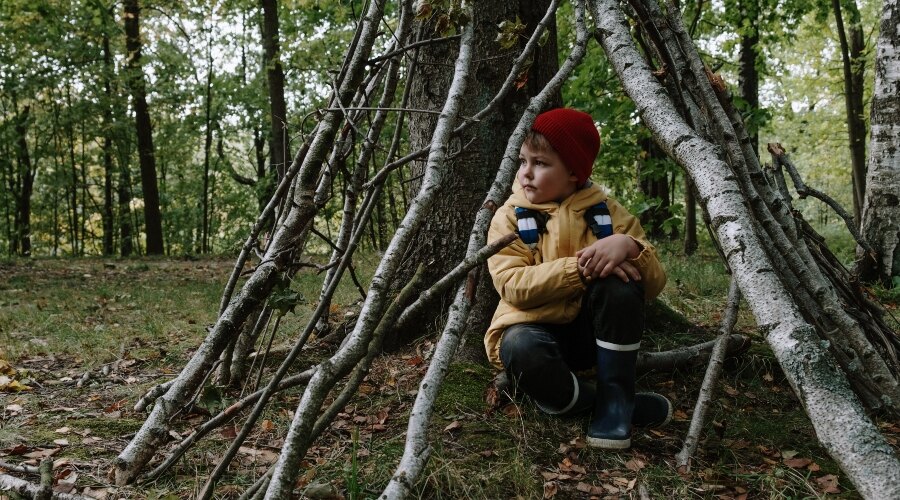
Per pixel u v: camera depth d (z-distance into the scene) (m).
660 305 3.28
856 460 1.16
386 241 6.08
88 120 19.62
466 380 2.55
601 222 2.29
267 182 13.28
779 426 2.37
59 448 2.15
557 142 2.23
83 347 3.71
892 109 5.41
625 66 1.95
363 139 2.42
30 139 23.28
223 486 1.86
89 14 15.07
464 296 1.73
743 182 2.12
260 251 2.45
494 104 2.18
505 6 2.99
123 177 21.50
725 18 10.42
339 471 1.91
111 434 2.30
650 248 2.19
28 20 12.48
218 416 1.95
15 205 23.12
